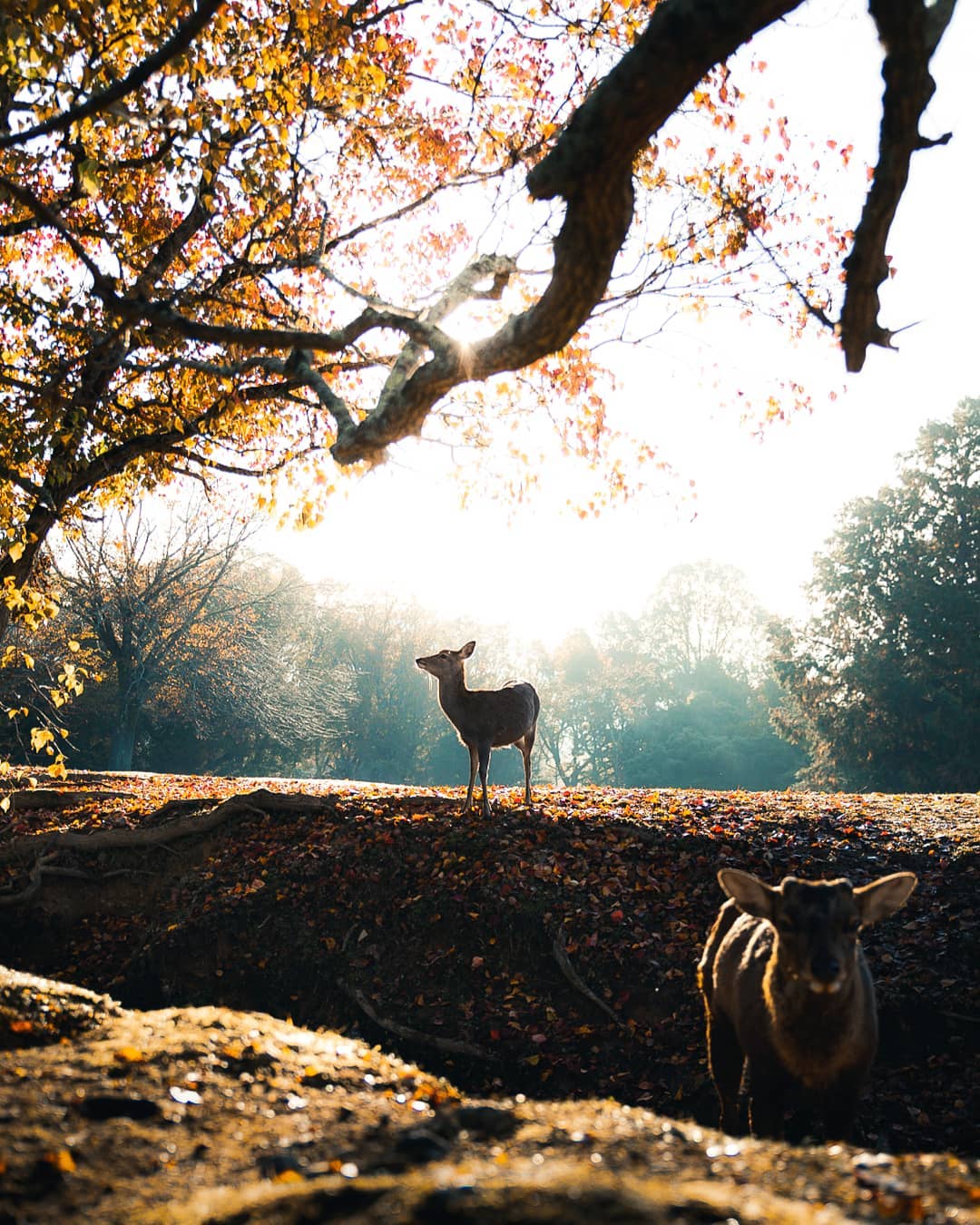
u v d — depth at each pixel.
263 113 11.02
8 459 11.57
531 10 12.13
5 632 12.71
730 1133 7.59
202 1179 4.31
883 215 5.86
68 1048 6.12
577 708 94.50
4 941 16.41
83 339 12.92
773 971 6.42
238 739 57.56
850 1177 4.32
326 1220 3.43
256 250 12.95
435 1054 12.06
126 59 10.59
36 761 49.31
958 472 53.00
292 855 15.45
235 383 13.14
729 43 5.38
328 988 13.45
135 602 45.06
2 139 7.69
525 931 13.09
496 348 6.63
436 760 80.25
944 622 49.84
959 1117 9.81
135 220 13.78
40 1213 3.90
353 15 12.87
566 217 5.95
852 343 6.43
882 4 5.21
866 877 13.41
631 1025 11.75
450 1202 3.29
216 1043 6.29
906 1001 11.13
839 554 54.50
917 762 50.44
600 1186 3.37
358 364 11.25
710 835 14.59
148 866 16.95
